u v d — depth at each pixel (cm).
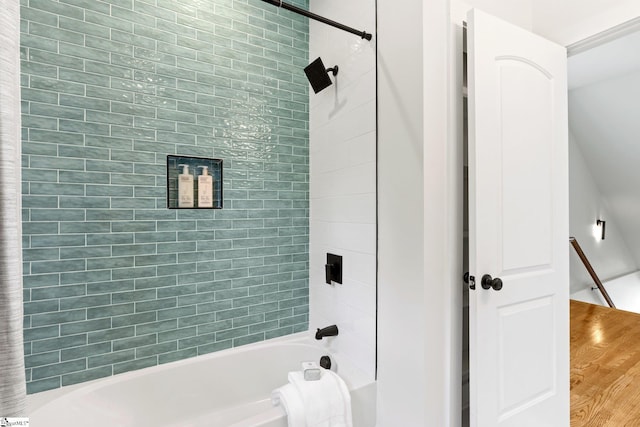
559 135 152
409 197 132
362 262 160
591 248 411
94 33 146
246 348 185
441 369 129
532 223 143
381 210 147
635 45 236
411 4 131
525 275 141
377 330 149
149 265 161
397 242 138
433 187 128
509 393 135
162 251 165
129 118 155
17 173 75
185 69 168
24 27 133
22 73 132
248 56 187
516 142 137
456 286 133
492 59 130
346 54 171
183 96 168
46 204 138
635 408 187
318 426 129
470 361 126
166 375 162
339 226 179
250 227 190
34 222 136
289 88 202
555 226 152
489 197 128
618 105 315
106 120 150
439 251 129
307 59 208
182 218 169
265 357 187
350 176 169
